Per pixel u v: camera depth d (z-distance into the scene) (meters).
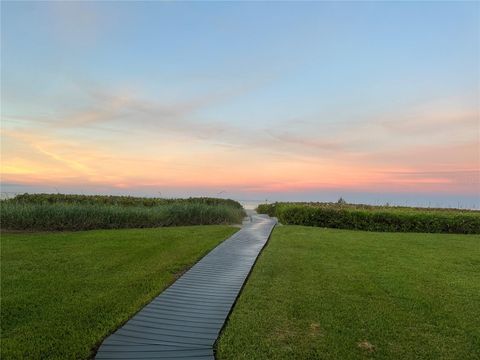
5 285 5.76
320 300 5.20
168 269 6.84
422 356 3.70
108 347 3.74
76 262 7.26
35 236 10.05
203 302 5.11
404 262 7.68
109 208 12.66
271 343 3.87
